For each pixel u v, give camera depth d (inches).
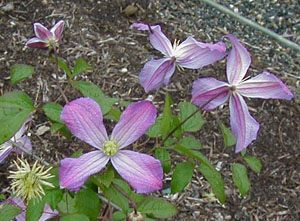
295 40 39.0
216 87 16.2
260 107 34.0
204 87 16.3
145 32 37.7
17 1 38.7
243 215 29.2
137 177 14.4
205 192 29.7
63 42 36.4
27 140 18.4
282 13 40.6
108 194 15.3
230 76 16.2
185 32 38.6
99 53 36.0
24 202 17.8
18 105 15.3
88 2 39.2
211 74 35.3
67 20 37.9
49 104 15.6
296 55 37.8
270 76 15.6
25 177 14.5
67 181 13.9
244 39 38.7
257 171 18.5
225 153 31.4
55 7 38.7
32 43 17.4
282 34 39.4
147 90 17.7
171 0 40.3
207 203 29.3
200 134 32.2
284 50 38.0
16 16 37.9
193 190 29.7
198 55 17.2
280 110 33.9
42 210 15.3
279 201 29.9
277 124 33.3
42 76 34.2
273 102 34.3
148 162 14.5
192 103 16.9
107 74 34.8
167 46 17.3
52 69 34.6
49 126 31.6
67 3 39.0
